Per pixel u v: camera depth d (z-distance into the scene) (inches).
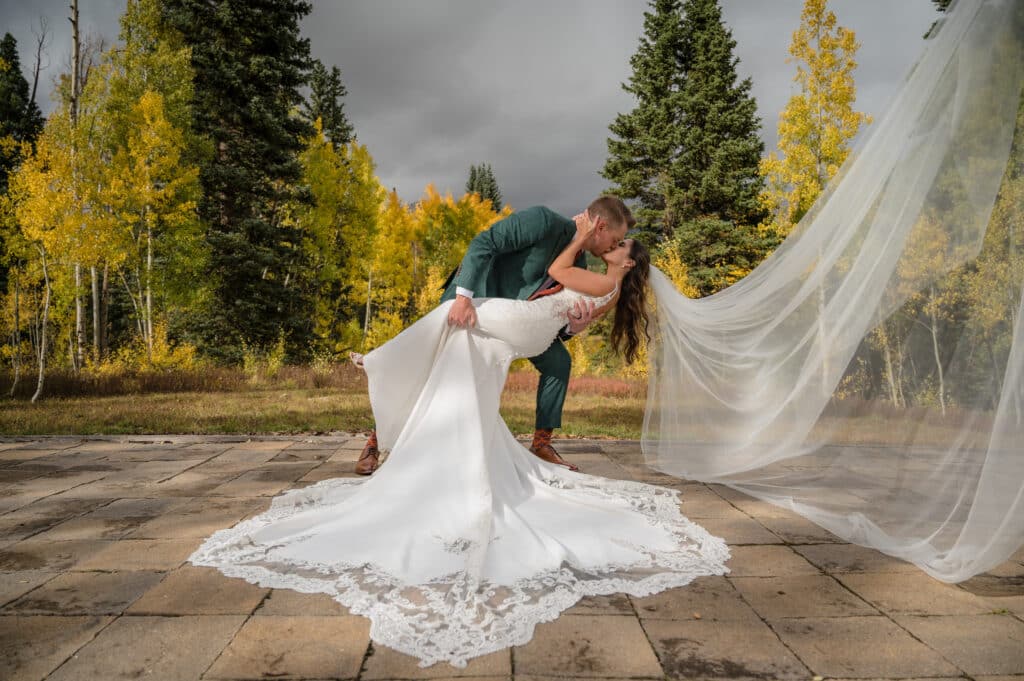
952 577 81.1
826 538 101.0
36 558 87.7
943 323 87.2
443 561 83.7
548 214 116.8
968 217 81.0
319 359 575.2
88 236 359.3
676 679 57.1
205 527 102.8
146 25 639.1
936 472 90.4
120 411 283.4
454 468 98.1
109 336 891.4
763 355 127.5
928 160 85.7
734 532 104.5
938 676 58.2
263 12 721.0
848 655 62.2
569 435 217.5
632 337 129.6
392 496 97.4
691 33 919.7
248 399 363.3
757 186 847.7
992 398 83.0
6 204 355.3
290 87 772.6
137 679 55.8
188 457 167.0
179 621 67.8
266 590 76.4
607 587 78.7
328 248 837.8
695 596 77.2
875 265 92.8
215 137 703.1
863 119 364.8
